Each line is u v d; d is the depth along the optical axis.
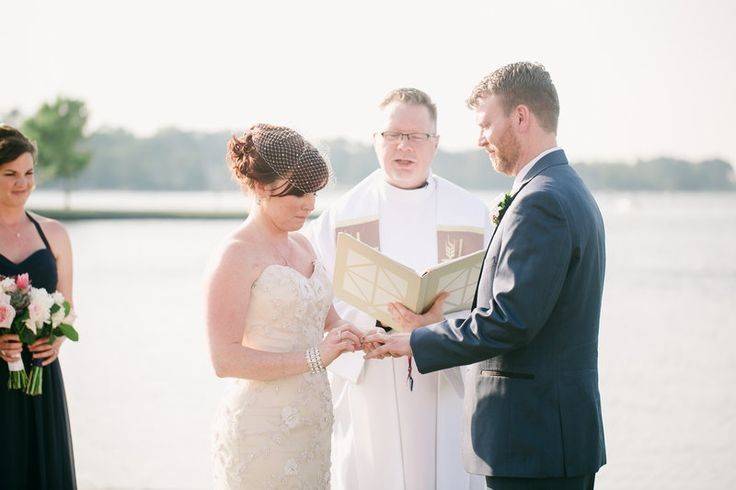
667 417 6.61
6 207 3.46
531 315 2.64
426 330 2.85
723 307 13.66
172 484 4.93
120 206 58.34
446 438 3.68
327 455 3.06
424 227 3.94
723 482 5.02
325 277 3.10
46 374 3.44
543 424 2.75
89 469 5.18
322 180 2.88
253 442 2.87
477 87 2.99
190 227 36.69
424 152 3.86
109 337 10.16
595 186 93.19
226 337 2.78
